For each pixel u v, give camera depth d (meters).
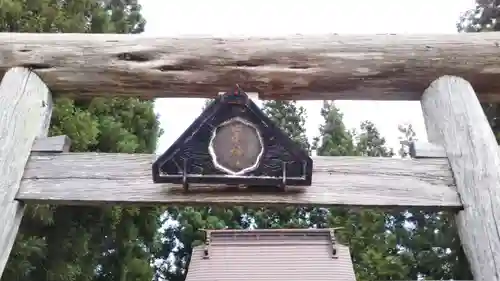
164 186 1.91
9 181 1.89
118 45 2.25
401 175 1.93
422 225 13.25
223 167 1.83
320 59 2.21
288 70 2.20
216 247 9.53
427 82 2.23
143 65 2.21
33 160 1.98
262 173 1.83
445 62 2.20
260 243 9.55
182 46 2.24
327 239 9.59
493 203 1.79
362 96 2.29
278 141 1.85
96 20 7.86
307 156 1.82
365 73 2.20
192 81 2.22
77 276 7.83
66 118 6.20
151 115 9.89
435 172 1.95
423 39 2.24
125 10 10.70
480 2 7.69
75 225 7.42
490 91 2.31
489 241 1.71
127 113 9.39
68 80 2.22
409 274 12.08
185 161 1.83
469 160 1.93
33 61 2.22
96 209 7.60
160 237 14.44
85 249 7.32
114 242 9.30
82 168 1.96
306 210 15.38
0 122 2.02
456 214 1.90
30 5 6.23
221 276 8.82
